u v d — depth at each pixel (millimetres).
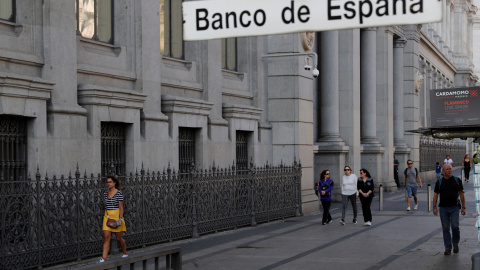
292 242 15750
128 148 15555
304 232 17844
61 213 12203
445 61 61156
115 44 15945
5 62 12219
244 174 18953
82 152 13773
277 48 22797
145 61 16250
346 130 30766
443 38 64625
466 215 22906
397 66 41656
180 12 18922
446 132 15742
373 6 4496
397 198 31781
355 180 19922
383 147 35500
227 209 17938
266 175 20234
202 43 19281
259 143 22250
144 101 16000
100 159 14305
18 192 11062
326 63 29344
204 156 18812
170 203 15320
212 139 19297
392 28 37906
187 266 12266
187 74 18641
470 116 15062
